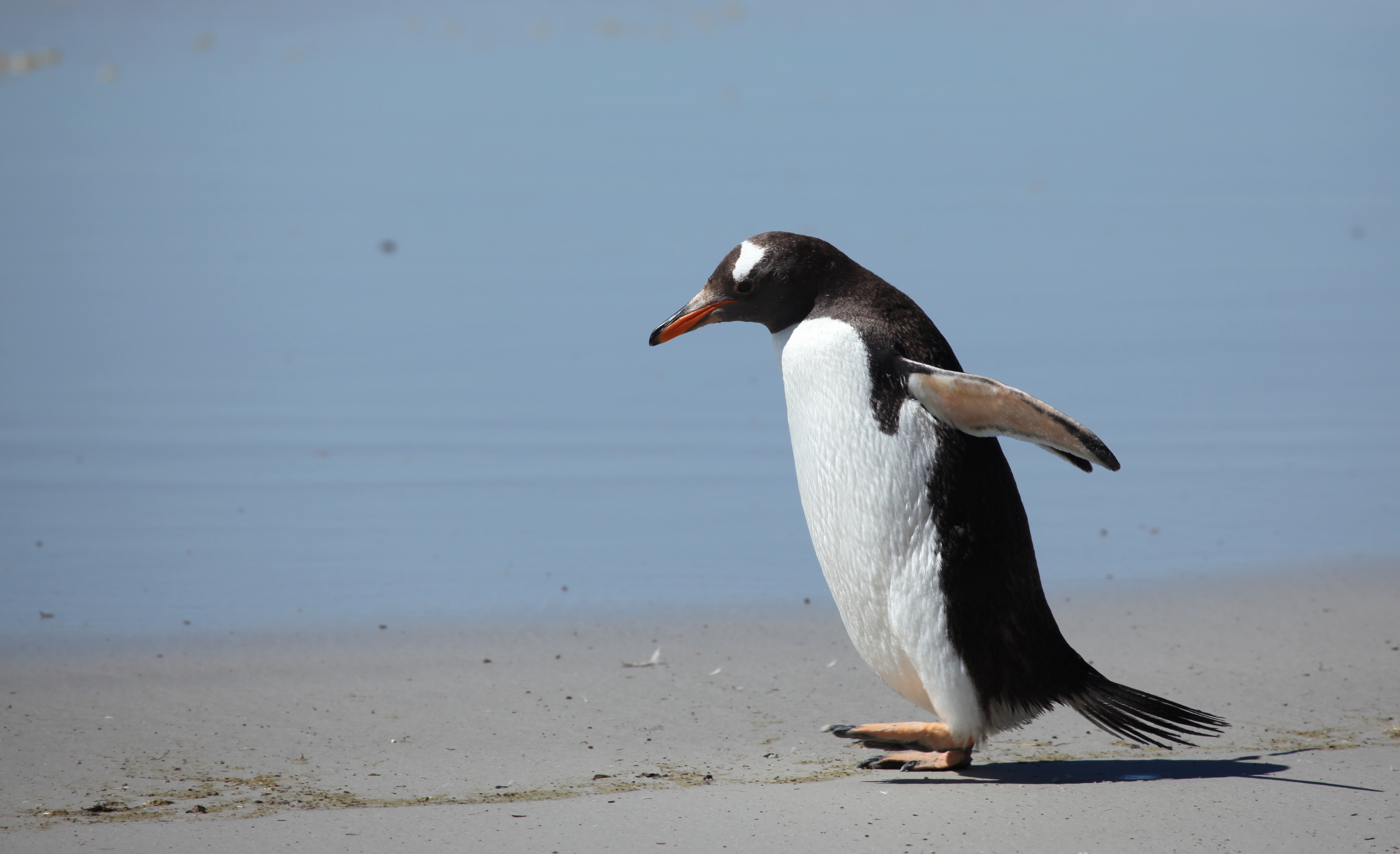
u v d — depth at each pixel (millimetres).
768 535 12180
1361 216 23250
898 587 7328
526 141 27516
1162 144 28250
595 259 20422
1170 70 35844
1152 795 7090
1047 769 7625
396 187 24422
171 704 8656
